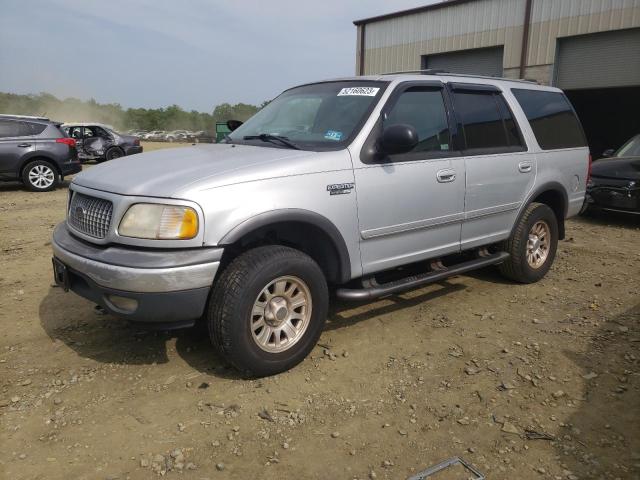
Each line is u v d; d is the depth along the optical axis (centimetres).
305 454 269
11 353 367
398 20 1947
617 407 312
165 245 296
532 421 298
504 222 489
